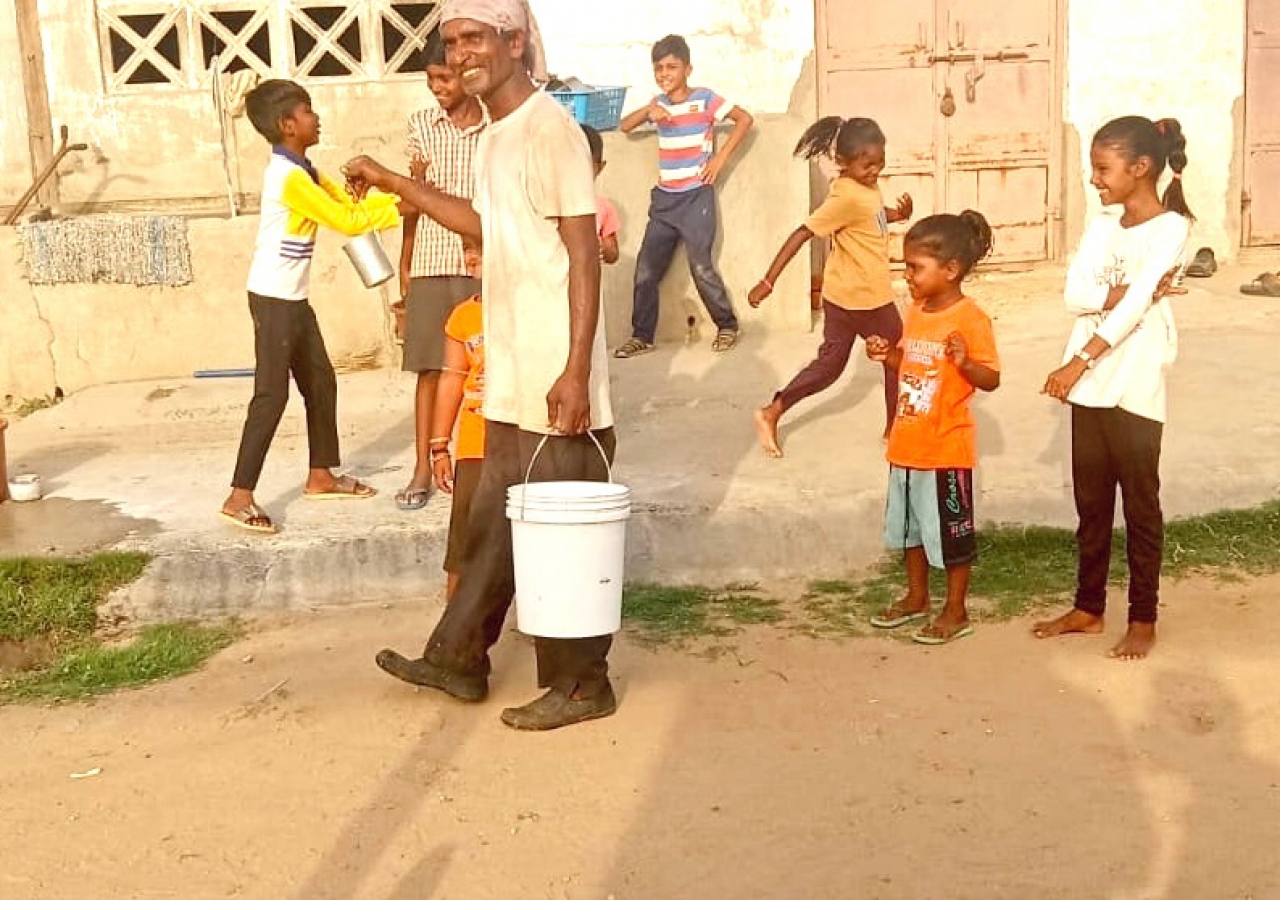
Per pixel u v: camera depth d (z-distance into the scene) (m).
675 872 3.69
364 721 4.65
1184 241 4.73
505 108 4.39
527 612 4.43
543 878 3.69
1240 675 4.79
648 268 8.83
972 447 5.12
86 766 4.42
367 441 7.35
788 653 5.10
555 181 4.27
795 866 3.70
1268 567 5.75
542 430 4.43
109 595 5.60
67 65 9.50
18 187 9.57
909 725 4.49
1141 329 4.84
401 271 6.17
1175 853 3.71
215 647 5.36
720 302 8.83
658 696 4.76
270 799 4.16
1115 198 4.82
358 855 3.83
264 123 5.78
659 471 6.51
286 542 5.75
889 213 6.86
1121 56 10.64
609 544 4.37
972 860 3.70
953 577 5.13
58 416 8.11
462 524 4.95
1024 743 4.35
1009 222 10.77
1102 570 5.11
